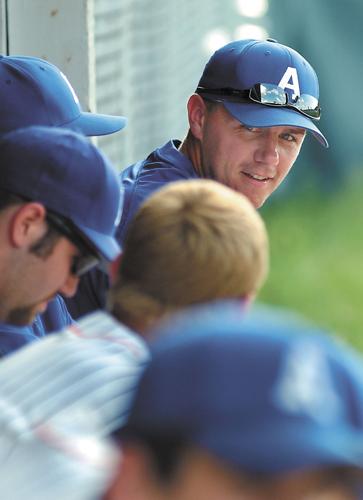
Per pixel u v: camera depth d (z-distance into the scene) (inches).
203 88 343.9
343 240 1025.5
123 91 674.2
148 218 214.8
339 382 126.7
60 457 190.7
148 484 127.2
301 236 1018.7
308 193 1075.3
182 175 335.6
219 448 122.6
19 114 302.0
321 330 135.9
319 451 121.8
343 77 1067.3
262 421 123.6
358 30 1058.1
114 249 241.9
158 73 802.2
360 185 1071.0
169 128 853.2
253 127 333.7
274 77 336.8
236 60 337.7
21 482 189.9
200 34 1011.9
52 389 199.8
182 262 209.9
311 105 343.0
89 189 239.1
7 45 439.5
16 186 237.3
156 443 125.8
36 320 280.5
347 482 124.6
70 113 313.7
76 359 203.3
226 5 1050.7
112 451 183.9
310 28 1064.2
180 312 211.6
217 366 126.4
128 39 690.2
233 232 212.5
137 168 338.3
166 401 126.2
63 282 241.1
